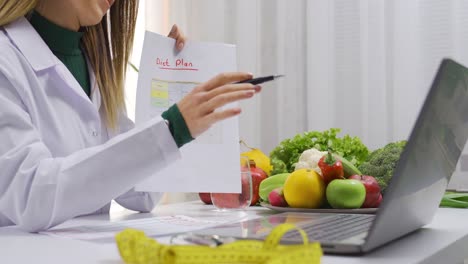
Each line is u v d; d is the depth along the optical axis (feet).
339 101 7.43
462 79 2.11
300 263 1.52
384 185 4.00
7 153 3.06
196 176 3.70
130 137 2.92
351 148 4.75
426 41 6.98
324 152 4.31
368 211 3.42
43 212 2.90
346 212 3.45
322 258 2.01
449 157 2.49
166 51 3.79
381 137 7.20
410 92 7.03
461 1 6.82
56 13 4.32
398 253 2.14
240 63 8.00
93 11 4.30
